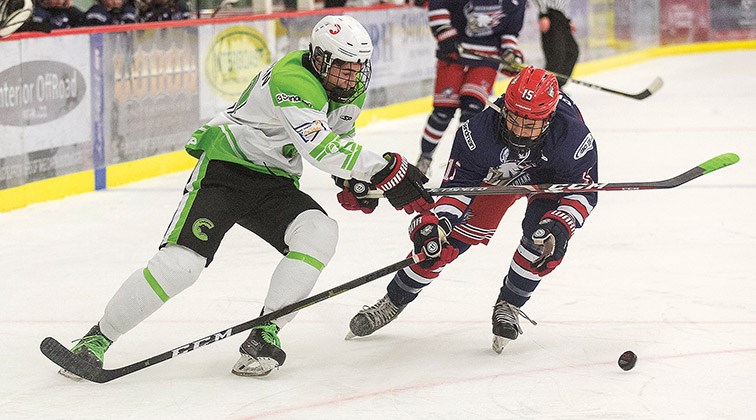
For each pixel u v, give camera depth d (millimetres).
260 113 6863
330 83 6758
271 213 7008
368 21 20156
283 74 6672
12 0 12234
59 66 13227
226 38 16500
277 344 6957
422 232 6770
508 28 14141
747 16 34531
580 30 28984
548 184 7281
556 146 6961
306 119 6570
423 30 22297
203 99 16109
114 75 14219
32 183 12969
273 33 17719
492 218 7500
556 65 18734
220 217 6801
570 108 7164
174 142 15562
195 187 6961
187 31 15609
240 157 6945
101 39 13930
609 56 30859
